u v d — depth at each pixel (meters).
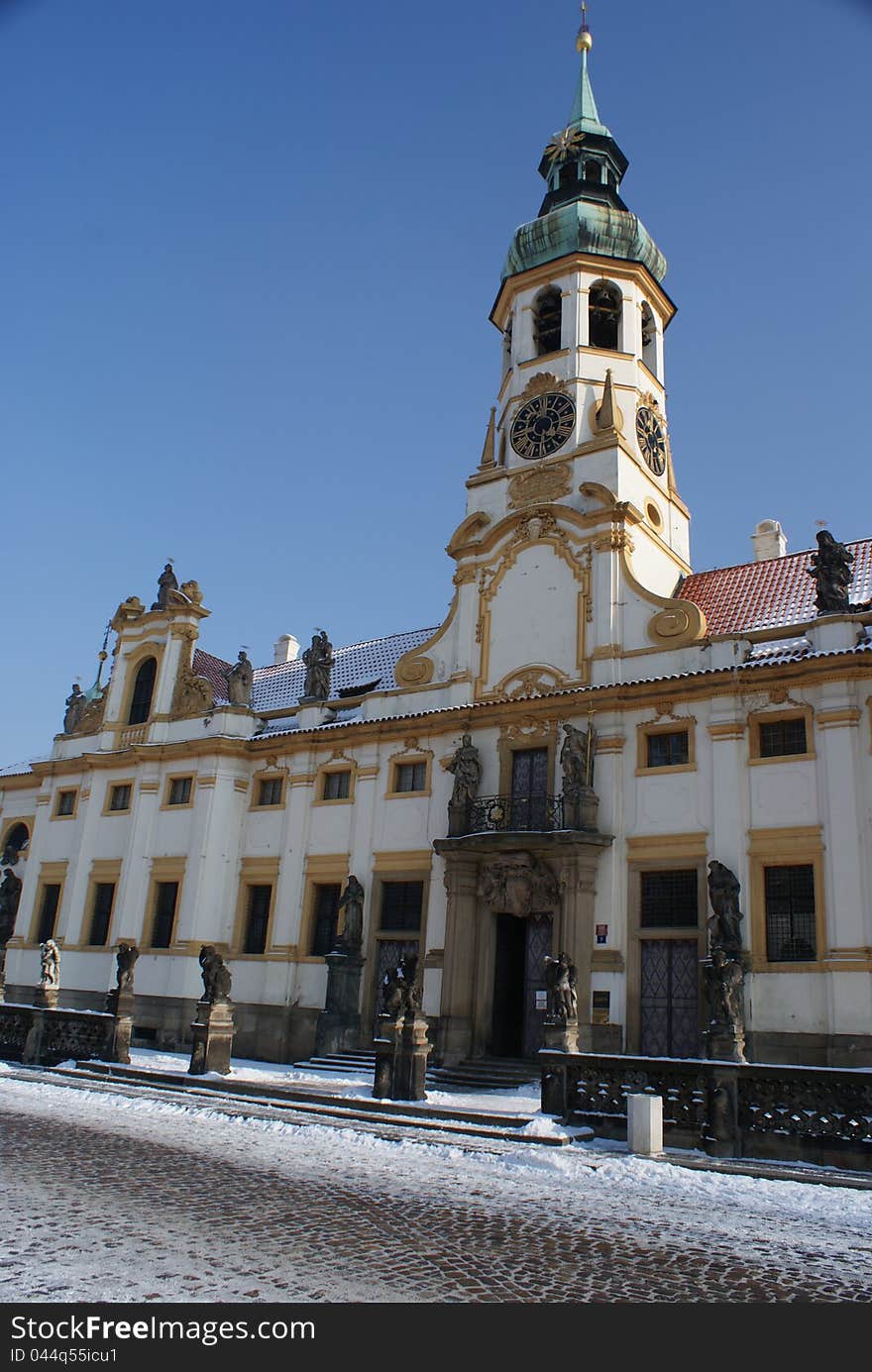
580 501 33.22
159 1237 10.15
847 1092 15.85
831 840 25.16
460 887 30.38
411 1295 8.63
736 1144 16.52
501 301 39.34
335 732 35.91
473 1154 16.58
